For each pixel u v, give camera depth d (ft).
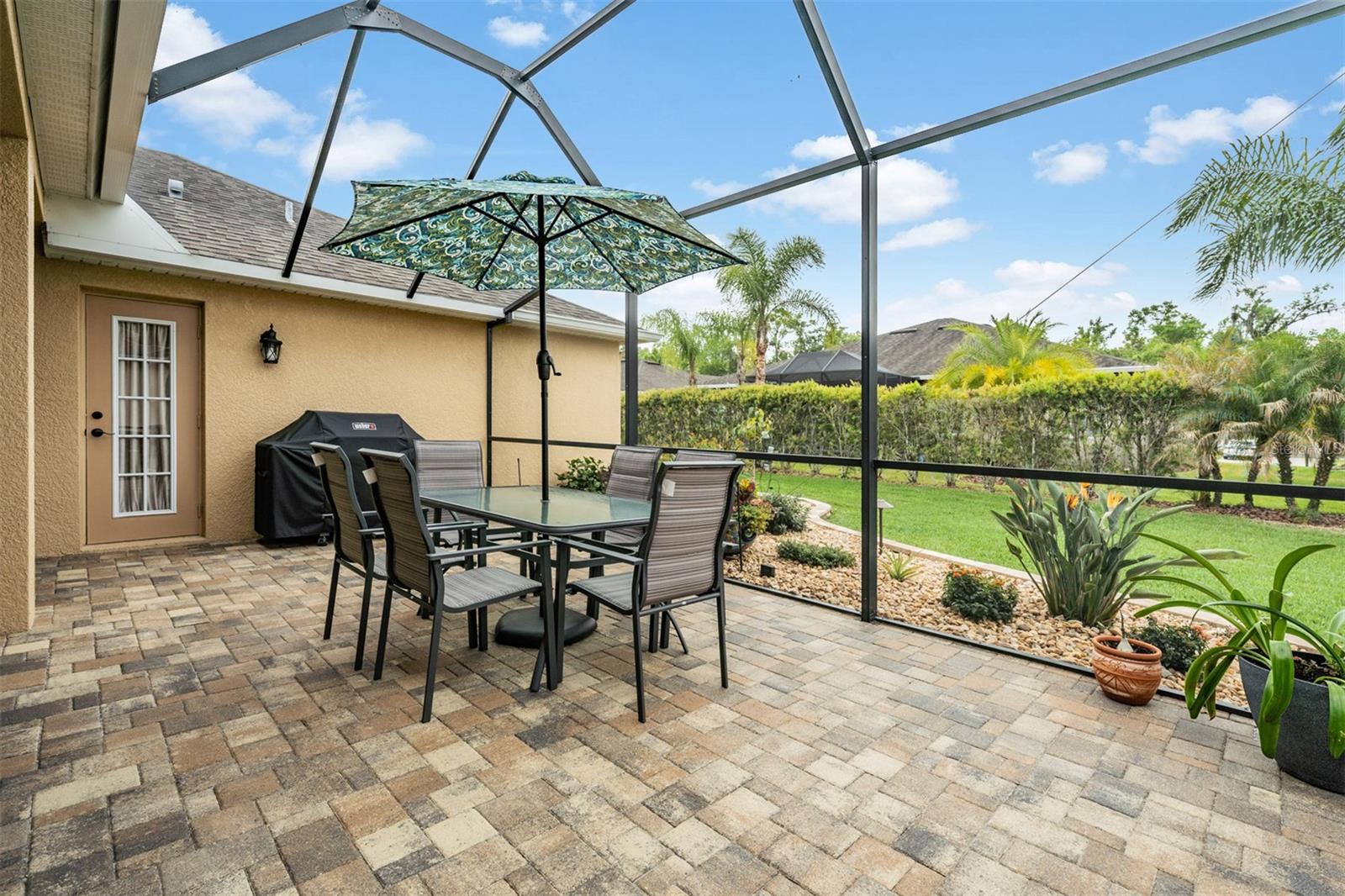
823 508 26.86
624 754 7.68
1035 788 7.08
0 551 11.46
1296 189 19.88
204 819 6.28
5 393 11.36
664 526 8.75
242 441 20.84
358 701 9.01
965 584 14.10
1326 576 17.29
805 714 8.86
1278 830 6.35
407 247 13.69
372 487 9.55
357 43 13.80
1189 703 8.08
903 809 6.65
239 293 20.70
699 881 5.52
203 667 10.13
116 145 13.51
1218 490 8.76
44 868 5.52
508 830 6.18
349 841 5.97
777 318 35.58
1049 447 27.63
